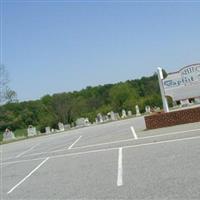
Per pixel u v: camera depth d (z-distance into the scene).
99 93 118.31
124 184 10.41
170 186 9.27
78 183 11.66
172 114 22.86
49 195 10.81
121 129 29.47
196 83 22.94
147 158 13.59
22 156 23.17
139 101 92.69
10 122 83.69
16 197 11.37
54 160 18.09
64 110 87.06
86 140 25.47
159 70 23.70
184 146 14.54
